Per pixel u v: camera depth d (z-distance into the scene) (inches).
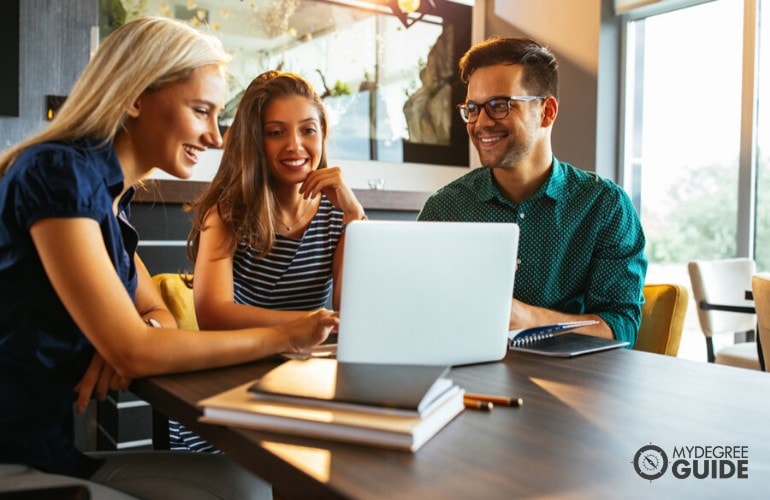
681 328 69.4
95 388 41.4
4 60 123.5
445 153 189.6
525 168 72.7
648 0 158.9
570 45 173.9
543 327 54.6
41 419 39.8
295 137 64.7
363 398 29.7
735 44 149.3
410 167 183.6
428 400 30.1
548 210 73.2
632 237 72.5
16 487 32.1
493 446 28.5
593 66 168.2
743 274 128.0
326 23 167.9
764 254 147.1
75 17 131.0
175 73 43.6
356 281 41.0
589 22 168.6
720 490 24.1
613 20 168.6
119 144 45.6
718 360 114.9
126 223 47.3
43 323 39.9
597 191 73.1
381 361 42.5
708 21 154.2
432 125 187.0
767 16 144.2
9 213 39.0
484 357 45.6
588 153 170.7
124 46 43.2
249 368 42.4
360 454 27.3
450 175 191.5
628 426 31.6
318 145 66.9
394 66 179.2
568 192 73.8
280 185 67.1
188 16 150.4
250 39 158.2
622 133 170.9
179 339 40.5
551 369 44.1
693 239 159.3
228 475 45.8
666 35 162.7
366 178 176.4
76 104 43.4
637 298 70.1
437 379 32.4
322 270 68.1
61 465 40.6
